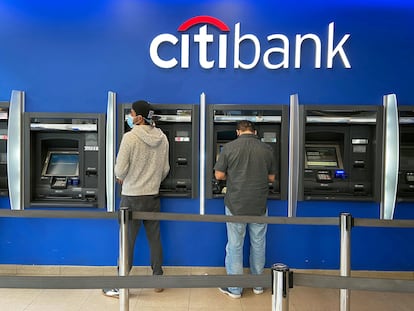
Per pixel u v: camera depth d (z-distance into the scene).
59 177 3.14
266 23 3.05
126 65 3.09
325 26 3.05
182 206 3.13
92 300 2.70
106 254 3.18
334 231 3.14
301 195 3.00
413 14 3.04
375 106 2.95
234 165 2.74
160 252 2.90
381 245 3.15
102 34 3.07
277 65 3.06
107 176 2.99
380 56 3.06
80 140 3.10
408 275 3.14
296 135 2.92
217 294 2.81
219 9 3.04
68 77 3.09
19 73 3.09
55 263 3.18
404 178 3.05
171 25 3.06
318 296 2.79
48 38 3.07
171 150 3.08
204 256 3.18
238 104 3.02
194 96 3.10
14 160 3.01
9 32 3.07
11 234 3.16
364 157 3.06
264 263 2.91
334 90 3.07
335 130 3.05
